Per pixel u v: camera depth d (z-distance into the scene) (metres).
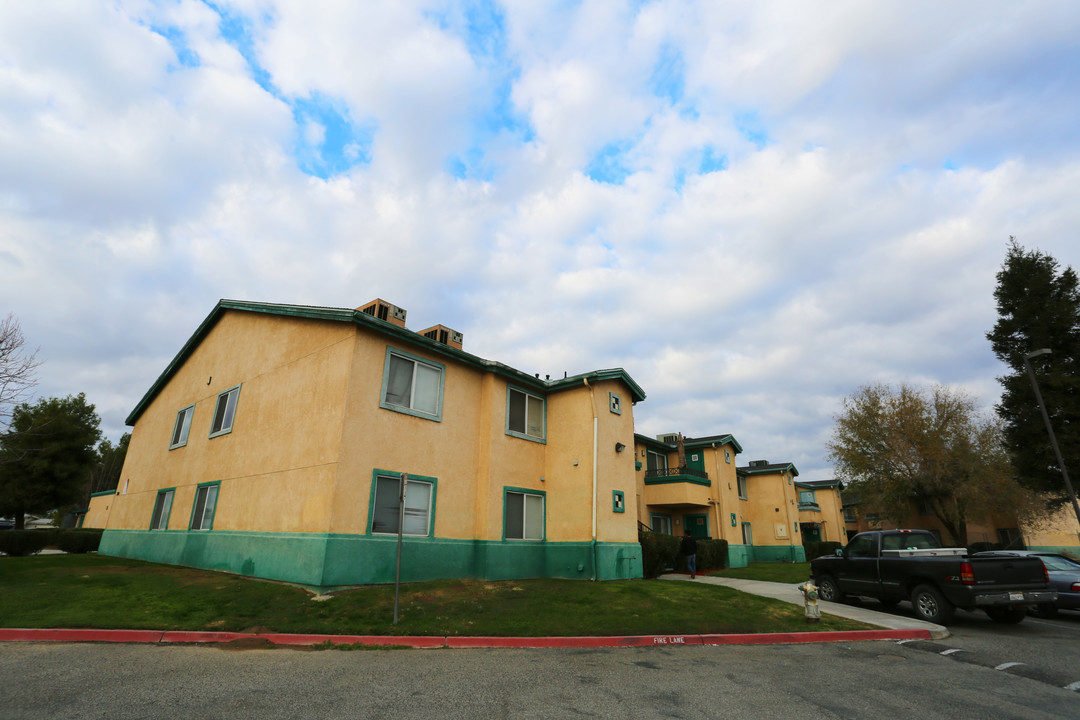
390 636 8.62
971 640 9.81
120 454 52.81
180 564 16.02
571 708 5.62
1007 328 31.86
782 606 12.53
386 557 12.40
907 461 34.84
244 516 14.19
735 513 28.78
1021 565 10.95
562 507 16.75
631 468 18.08
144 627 8.40
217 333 18.59
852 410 38.19
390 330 13.48
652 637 9.34
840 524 43.59
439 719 5.20
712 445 28.08
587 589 13.45
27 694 5.54
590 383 17.22
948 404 35.00
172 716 5.10
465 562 14.37
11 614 8.64
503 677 6.79
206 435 17.19
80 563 15.71
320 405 12.99
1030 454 29.36
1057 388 28.67
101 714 5.07
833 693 6.36
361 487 12.27
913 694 6.36
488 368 16.16
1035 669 7.68
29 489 30.50
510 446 16.31
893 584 12.23
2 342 14.63
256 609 9.66
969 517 34.97
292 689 6.02
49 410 32.09
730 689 6.46
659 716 5.44
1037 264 32.00
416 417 13.98
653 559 18.30
